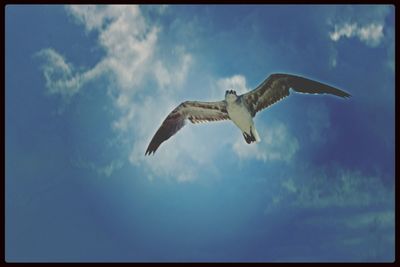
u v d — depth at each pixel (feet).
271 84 36.73
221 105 36.94
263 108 36.96
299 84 36.76
